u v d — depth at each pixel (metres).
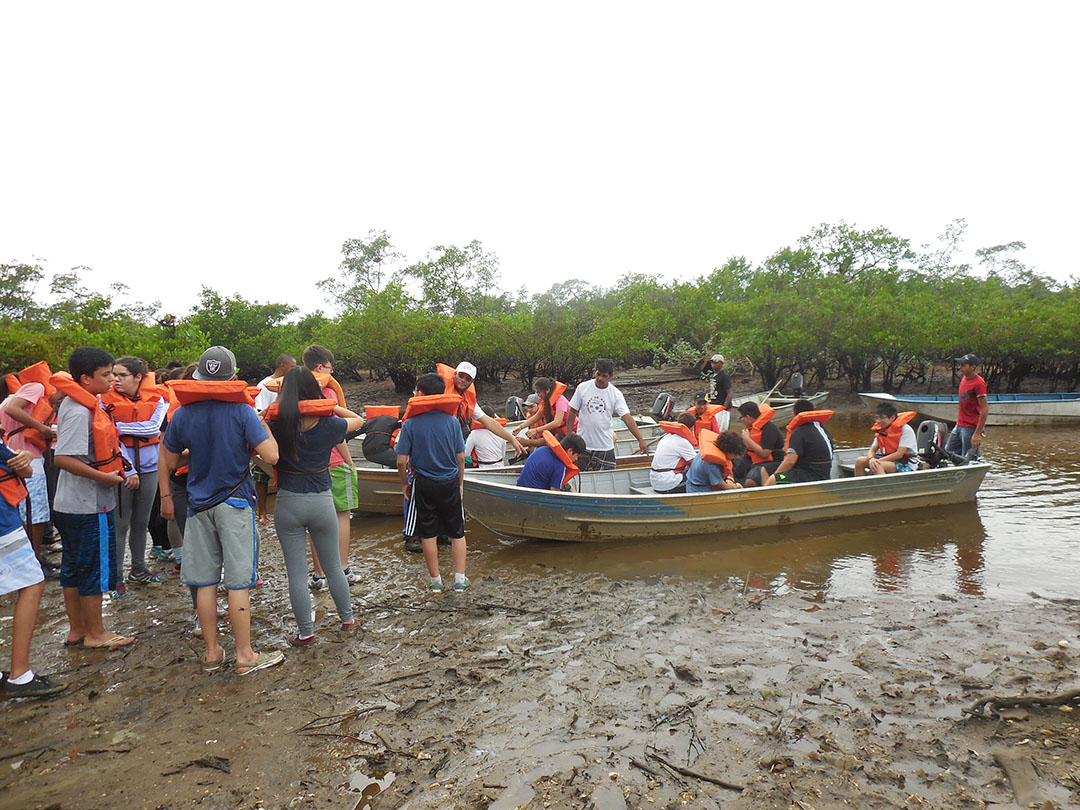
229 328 31.09
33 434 5.30
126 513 5.23
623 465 9.29
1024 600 4.91
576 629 4.50
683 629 4.46
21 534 3.65
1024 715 3.26
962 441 9.59
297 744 3.20
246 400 3.86
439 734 3.25
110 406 5.14
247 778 2.95
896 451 7.90
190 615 4.86
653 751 3.05
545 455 6.77
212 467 3.81
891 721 3.26
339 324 26.36
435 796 2.79
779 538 6.67
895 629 4.38
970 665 3.81
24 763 3.10
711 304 26.72
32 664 4.09
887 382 21.86
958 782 2.79
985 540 6.47
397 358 25.11
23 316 20.14
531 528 6.54
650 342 25.11
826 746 3.06
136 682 3.84
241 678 3.86
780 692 3.56
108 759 3.12
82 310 16.92
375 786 2.87
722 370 12.61
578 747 3.11
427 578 5.67
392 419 7.66
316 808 2.73
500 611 4.84
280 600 5.14
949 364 24.06
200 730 3.34
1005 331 19.14
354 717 3.43
